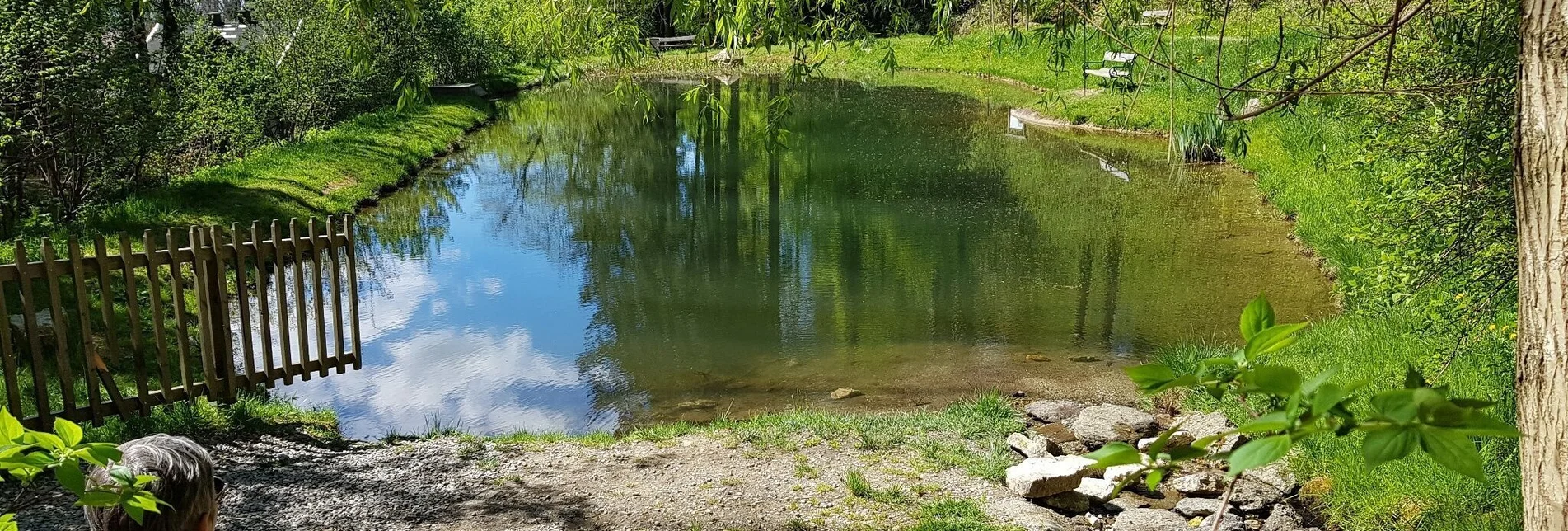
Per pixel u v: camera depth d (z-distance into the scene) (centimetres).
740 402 882
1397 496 616
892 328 1098
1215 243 1458
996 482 677
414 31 2662
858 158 2230
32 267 635
